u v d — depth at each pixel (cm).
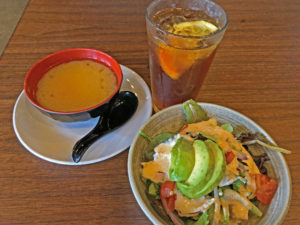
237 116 23
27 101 26
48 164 23
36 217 19
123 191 21
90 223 19
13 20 46
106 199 21
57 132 25
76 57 28
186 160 18
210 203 19
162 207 20
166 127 24
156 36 21
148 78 30
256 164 22
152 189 20
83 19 38
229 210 20
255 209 19
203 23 23
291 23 38
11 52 32
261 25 38
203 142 20
